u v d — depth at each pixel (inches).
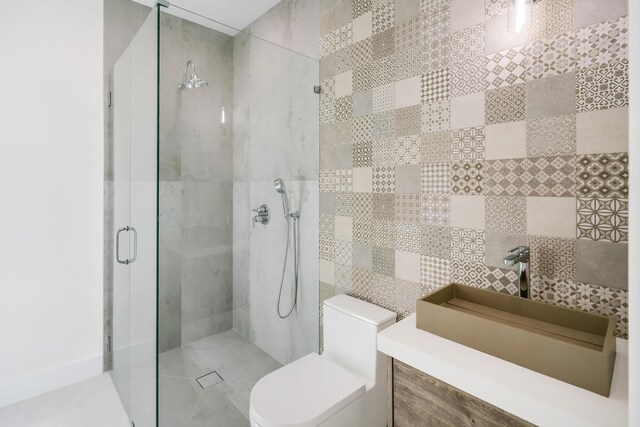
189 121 70.9
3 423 76.2
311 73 87.8
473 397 41.7
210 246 74.9
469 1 58.0
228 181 77.9
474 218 58.7
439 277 64.2
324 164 88.6
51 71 87.0
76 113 91.0
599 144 45.4
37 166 86.2
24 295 85.7
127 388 80.3
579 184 47.4
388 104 71.7
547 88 49.6
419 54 65.7
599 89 45.2
